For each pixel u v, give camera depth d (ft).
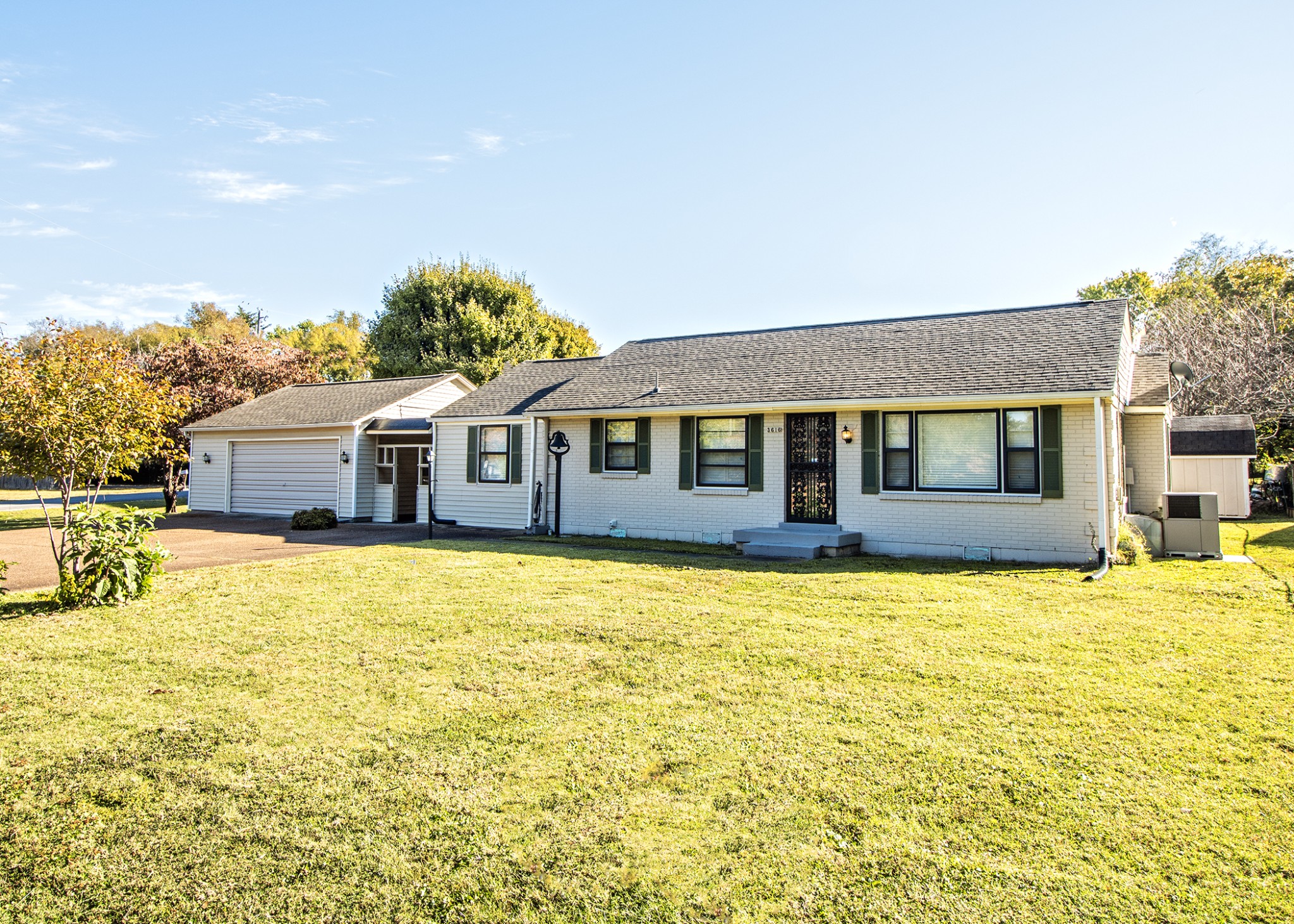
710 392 47.93
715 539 47.32
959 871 10.32
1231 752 14.06
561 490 53.57
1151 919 9.23
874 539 42.37
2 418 25.81
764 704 16.72
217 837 11.37
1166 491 50.44
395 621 24.66
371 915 9.57
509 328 118.62
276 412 74.43
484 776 13.25
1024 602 27.45
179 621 24.88
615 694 17.48
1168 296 122.62
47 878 10.38
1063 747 14.37
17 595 29.48
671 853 10.82
